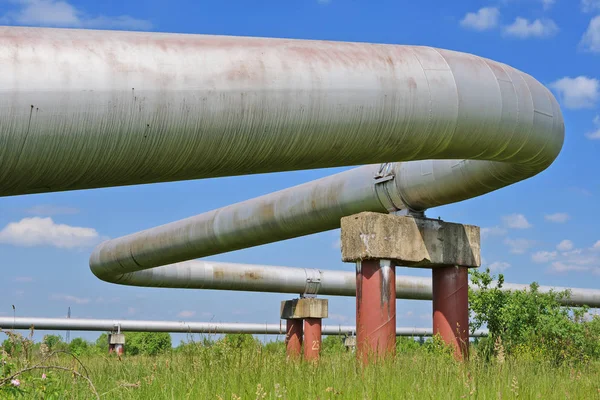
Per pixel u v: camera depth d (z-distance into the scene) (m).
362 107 8.54
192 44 7.19
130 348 54.59
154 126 6.69
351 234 13.12
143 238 21.61
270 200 17.39
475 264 14.16
